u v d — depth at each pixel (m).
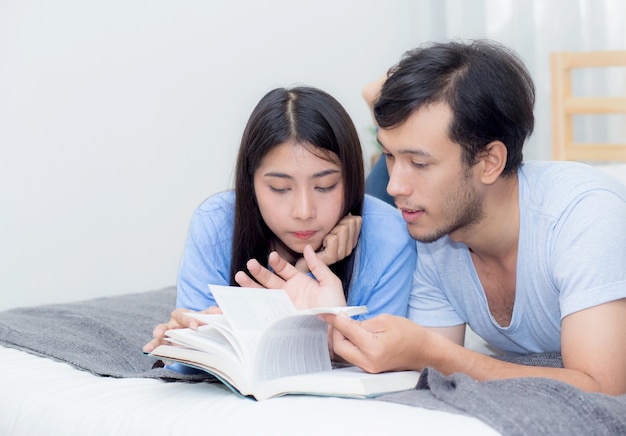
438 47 1.21
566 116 2.94
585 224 1.21
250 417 1.03
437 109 1.16
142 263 2.70
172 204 2.77
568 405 0.96
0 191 2.38
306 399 1.06
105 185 2.60
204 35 2.84
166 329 1.23
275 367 1.13
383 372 1.12
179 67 2.77
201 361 1.14
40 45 2.44
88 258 2.57
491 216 1.27
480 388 0.98
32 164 2.43
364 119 3.38
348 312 1.12
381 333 1.11
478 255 1.35
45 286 2.47
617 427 0.95
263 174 1.32
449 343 1.15
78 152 2.53
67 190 2.51
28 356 1.53
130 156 2.66
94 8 2.55
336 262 1.45
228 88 2.91
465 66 1.19
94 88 2.56
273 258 1.35
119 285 2.65
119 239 2.64
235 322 1.14
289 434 0.97
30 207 2.44
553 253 1.25
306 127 1.29
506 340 1.45
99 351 1.56
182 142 2.79
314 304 1.33
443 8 3.40
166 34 2.73
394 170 1.21
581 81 3.36
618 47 3.33
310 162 1.29
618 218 1.21
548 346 1.42
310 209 1.31
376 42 3.40
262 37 3.01
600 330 1.16
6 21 2.37
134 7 2.65
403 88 1.17
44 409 1.25
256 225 1.41
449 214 1.22
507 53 1.25
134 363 1.52
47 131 2.46
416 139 1.17
